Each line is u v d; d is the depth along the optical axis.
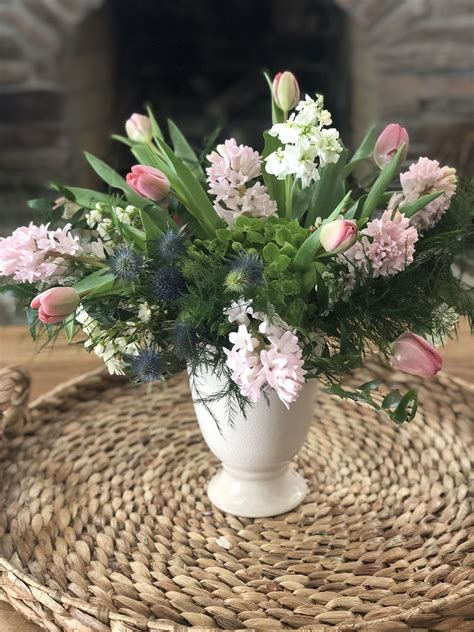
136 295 0.67
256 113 2.56
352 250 0.65
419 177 0.70
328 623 0.66
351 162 0.77
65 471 0.88
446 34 2.19
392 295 0.68
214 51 2.61
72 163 2.33
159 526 0.80
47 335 0.73
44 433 0.95
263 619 0.66
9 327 1.29
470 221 0.75
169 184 0.69
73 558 0.75
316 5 2.55
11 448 0.92
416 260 0.70
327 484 0.87
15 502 0.83
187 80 2.63
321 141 0.64
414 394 0.66
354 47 2.43
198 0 2.56
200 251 0.66
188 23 2.59
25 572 0.74
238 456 0.78
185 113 2.57
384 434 0.94
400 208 0.69
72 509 0.82
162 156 0.76
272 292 0.62
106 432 0.96
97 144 2.49
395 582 0.71
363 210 0.69
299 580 0.71
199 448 0.93
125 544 0.77
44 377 1.12
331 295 0.67
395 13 2.18
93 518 0.81
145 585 0.71
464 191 0.76
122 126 2.58
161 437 0.95
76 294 0.64
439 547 0.75
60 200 0.80
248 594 0.70
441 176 0.71
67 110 2.26
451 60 2.21
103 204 0.73
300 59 2.61
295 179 0.70
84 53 2.33
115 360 0.69
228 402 0.70
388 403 0.66
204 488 0.86
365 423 0.97
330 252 0.62
